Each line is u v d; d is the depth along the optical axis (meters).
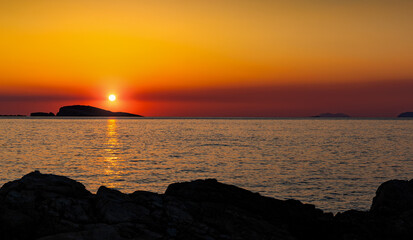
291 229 17.83
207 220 16.47
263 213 18.58
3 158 83.81
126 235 14.45
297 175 61.72
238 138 152.62
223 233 15.61
